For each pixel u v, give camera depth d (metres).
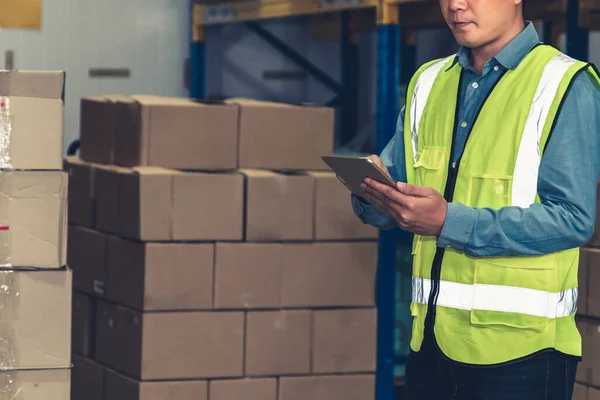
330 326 4.43
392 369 4.69
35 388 3.27
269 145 4.46
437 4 4.49
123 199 4.31
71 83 6.38
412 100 2.80
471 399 2.56
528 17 4.99
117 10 6.48
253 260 4.30
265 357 4.34
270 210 4.30
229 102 4.53
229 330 4.29
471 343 2.54
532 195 2.45
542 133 2.43
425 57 5.95
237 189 4.25
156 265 4.18
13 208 3.21
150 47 6.57
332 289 4.42
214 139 4.38
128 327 4.31
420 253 2.68
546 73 2.47
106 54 6.46
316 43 6.61
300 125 4.51
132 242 4.27
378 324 4.67
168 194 4.17
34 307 3.25
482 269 2.52
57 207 3.25
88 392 4.71
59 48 6.34
